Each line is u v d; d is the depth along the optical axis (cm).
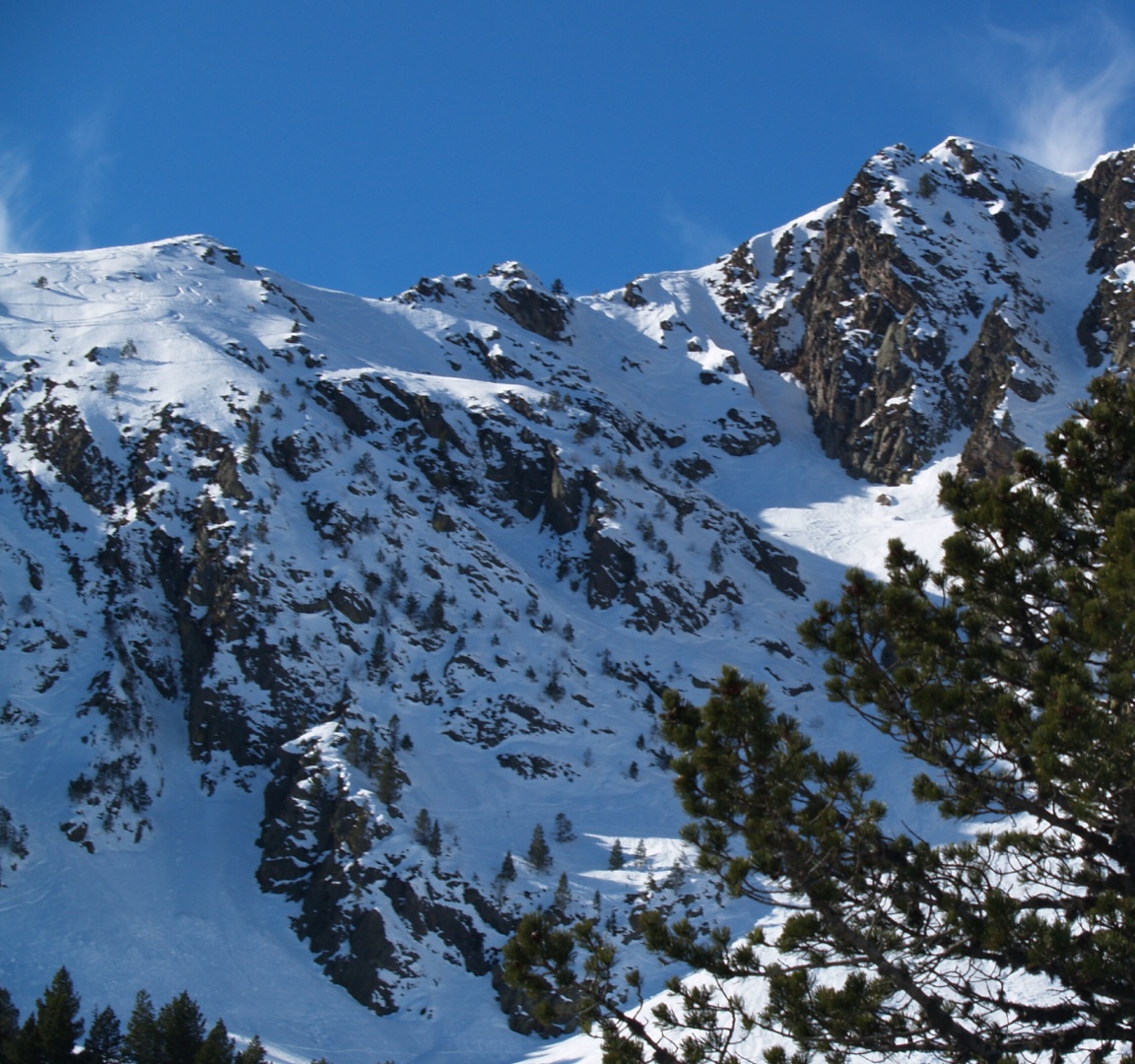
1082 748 1958
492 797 15500
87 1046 8894
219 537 19150
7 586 18650
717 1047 2086
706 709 2150
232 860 14662
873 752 15650
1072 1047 2019
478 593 19888
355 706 16262
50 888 13362
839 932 2048
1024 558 2380
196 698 17175
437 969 12562
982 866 2189
